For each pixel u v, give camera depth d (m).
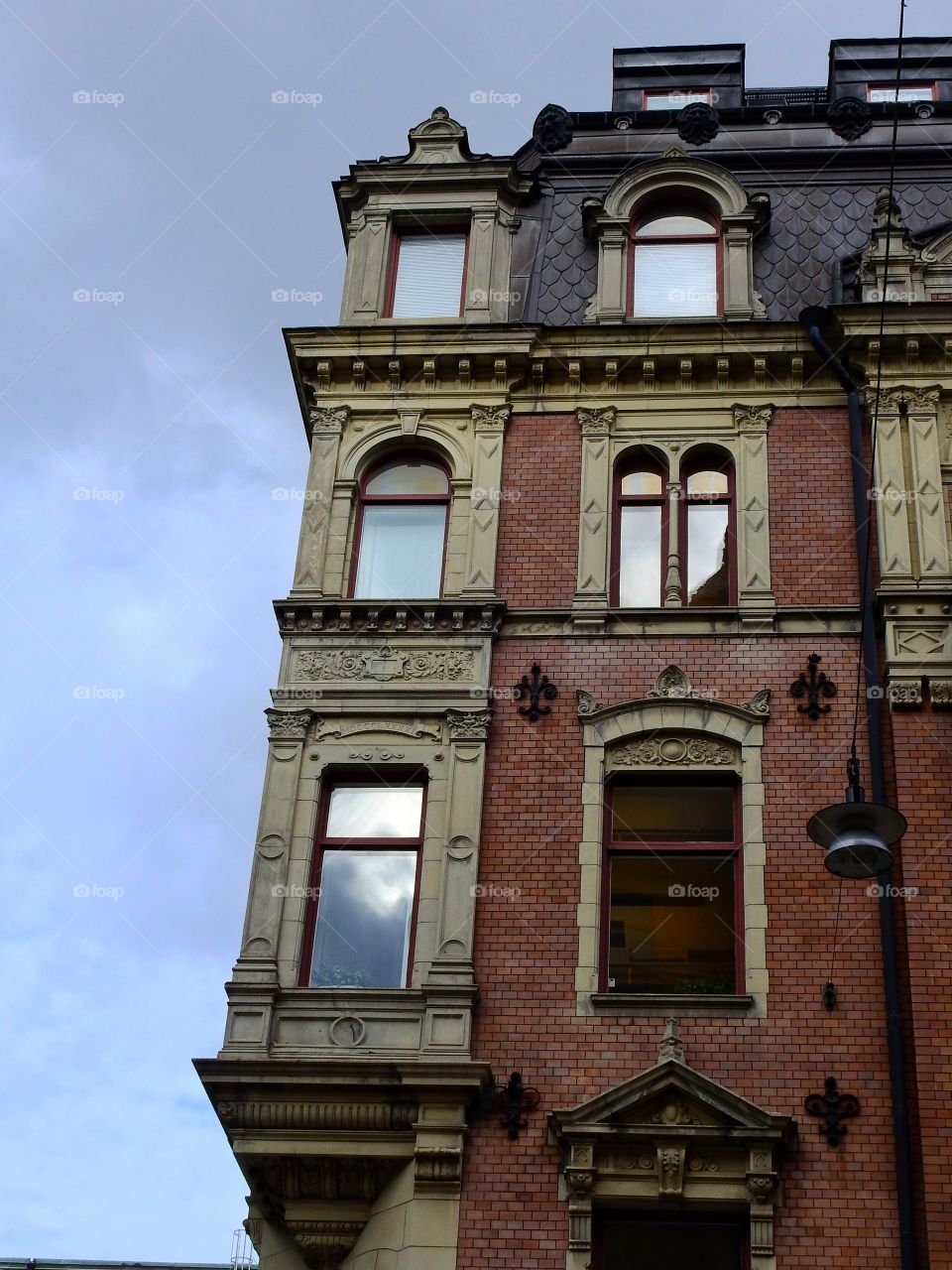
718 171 23.53
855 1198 16.05
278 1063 16.81
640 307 22.94
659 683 19.42
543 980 17.58
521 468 21.41
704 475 21.45
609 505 21.02
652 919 18.19
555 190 24.42
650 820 18.83
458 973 17.53
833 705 19.09
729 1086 16.73
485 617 19.97
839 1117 16.50
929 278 22.05
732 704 19.12
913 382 21.16
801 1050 16.91
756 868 18.09
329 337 22.17
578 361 21.86
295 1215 16.70
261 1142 16.75
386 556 21.19
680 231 23.53
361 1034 17.33
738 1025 17.09
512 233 23.80
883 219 22.58
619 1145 16.36
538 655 19.84
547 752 19.09
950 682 18.75
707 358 21.70
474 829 18.50
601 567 20.44
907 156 24.33
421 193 23.97
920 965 17.05
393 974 18.08
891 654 19.05
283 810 18.83
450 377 22.11
